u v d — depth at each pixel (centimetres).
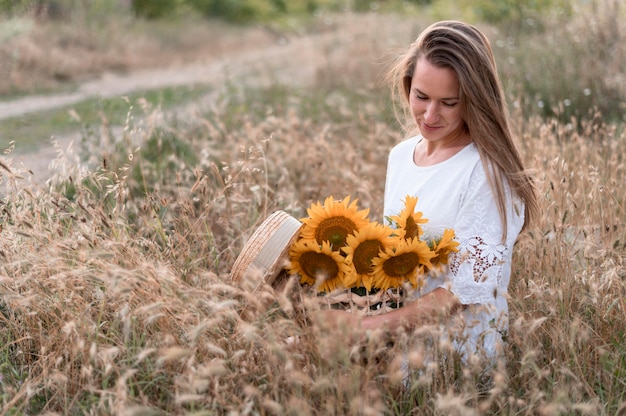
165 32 1775
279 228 271
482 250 264
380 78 860
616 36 764
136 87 1118
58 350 280
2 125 809
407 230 266
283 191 437
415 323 264
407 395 266
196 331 237
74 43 1444
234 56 1585
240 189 430
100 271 293
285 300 245
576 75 710
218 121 575
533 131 537
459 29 265
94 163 519
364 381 253
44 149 688
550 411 222
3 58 1180
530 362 240
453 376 257
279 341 265
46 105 954
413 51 275
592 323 309
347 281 264
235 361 266
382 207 431
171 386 267
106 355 246
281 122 556
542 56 788
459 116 270
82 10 1595
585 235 338
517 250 353
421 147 298
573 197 364
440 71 261
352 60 1051
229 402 254
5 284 301
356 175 480
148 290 271
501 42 890
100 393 270
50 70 1205
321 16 2036
